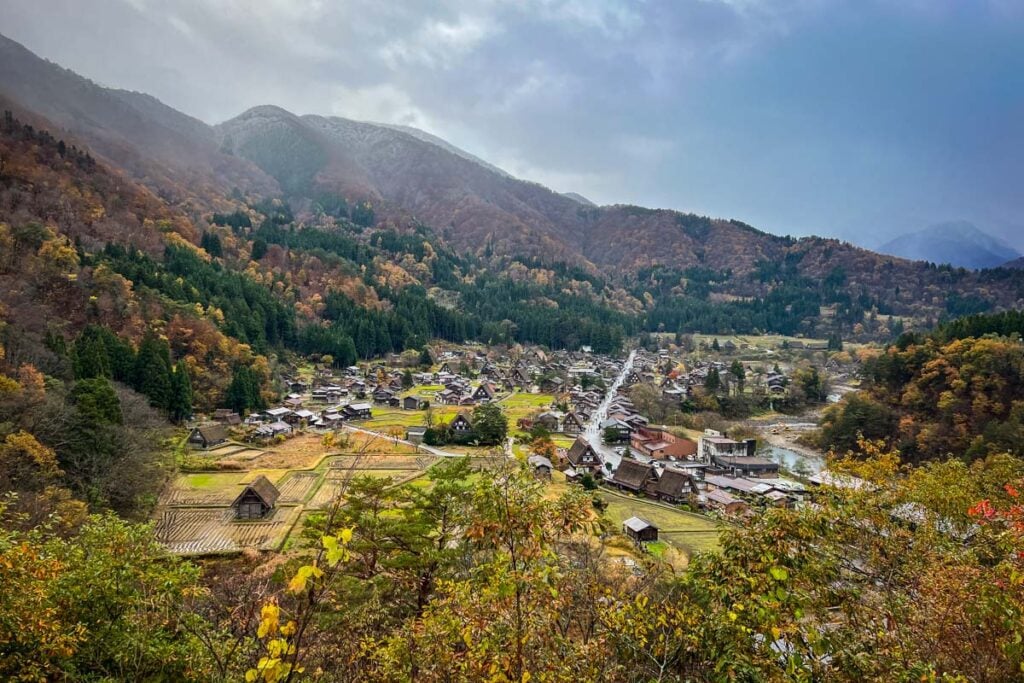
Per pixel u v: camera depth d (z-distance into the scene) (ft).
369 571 73.36
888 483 66.28
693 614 33.99
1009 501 54.85
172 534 145.69
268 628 22.34
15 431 136.67
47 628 38.60
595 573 48.29
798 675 29.12
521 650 27.04
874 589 43.98
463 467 79.56
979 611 31.04
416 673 33.60
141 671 43.68
